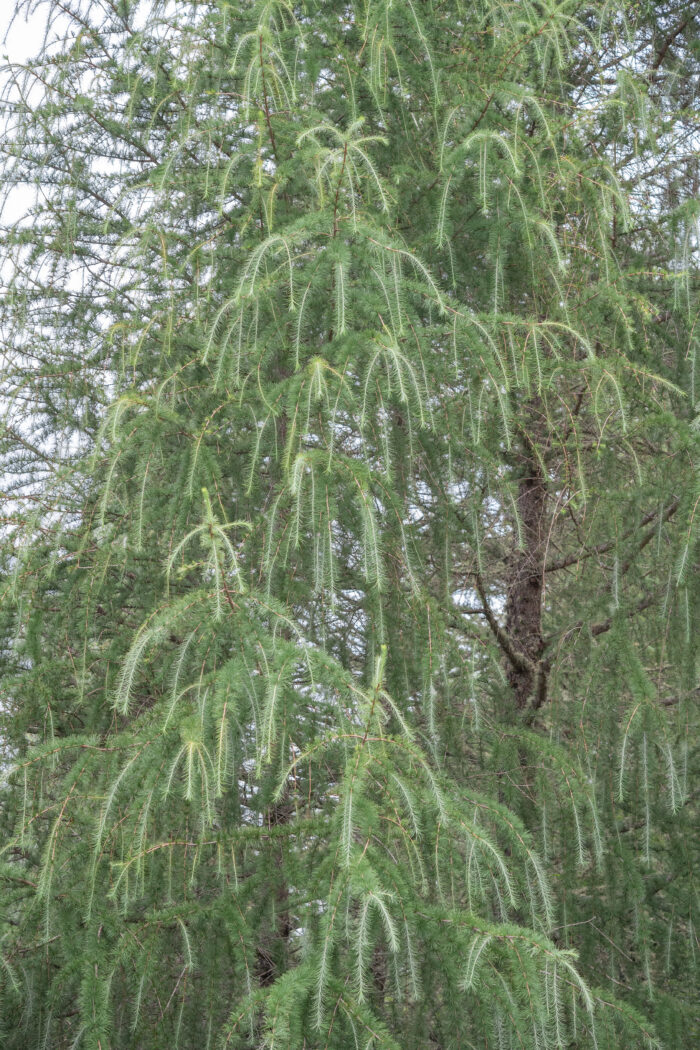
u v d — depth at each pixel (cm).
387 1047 253
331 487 321
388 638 374
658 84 589
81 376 460
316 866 332
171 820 349
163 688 396
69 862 354
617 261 470
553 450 487
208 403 396
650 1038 330
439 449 384
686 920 445
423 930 289
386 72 390
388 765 291
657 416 383
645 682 387
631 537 416
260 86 355
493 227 393
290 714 313
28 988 339
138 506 369
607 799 431
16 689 390
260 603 308
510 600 618
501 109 402
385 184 377
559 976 303
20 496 407
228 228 449
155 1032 340
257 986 329
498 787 417
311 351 365
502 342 376
